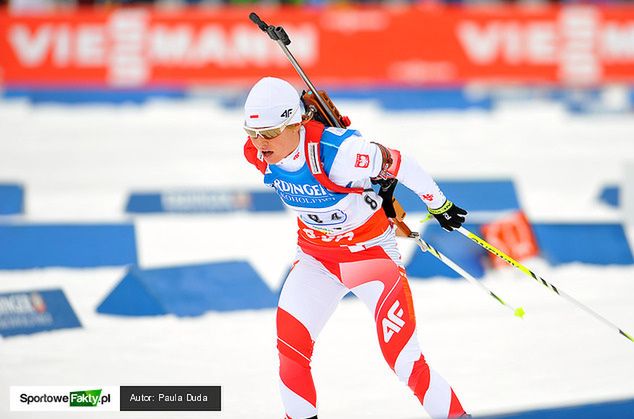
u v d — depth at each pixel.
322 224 12.82
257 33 44.16
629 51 45.75
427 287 21.23
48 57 44.19
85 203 28.50
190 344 17.75
